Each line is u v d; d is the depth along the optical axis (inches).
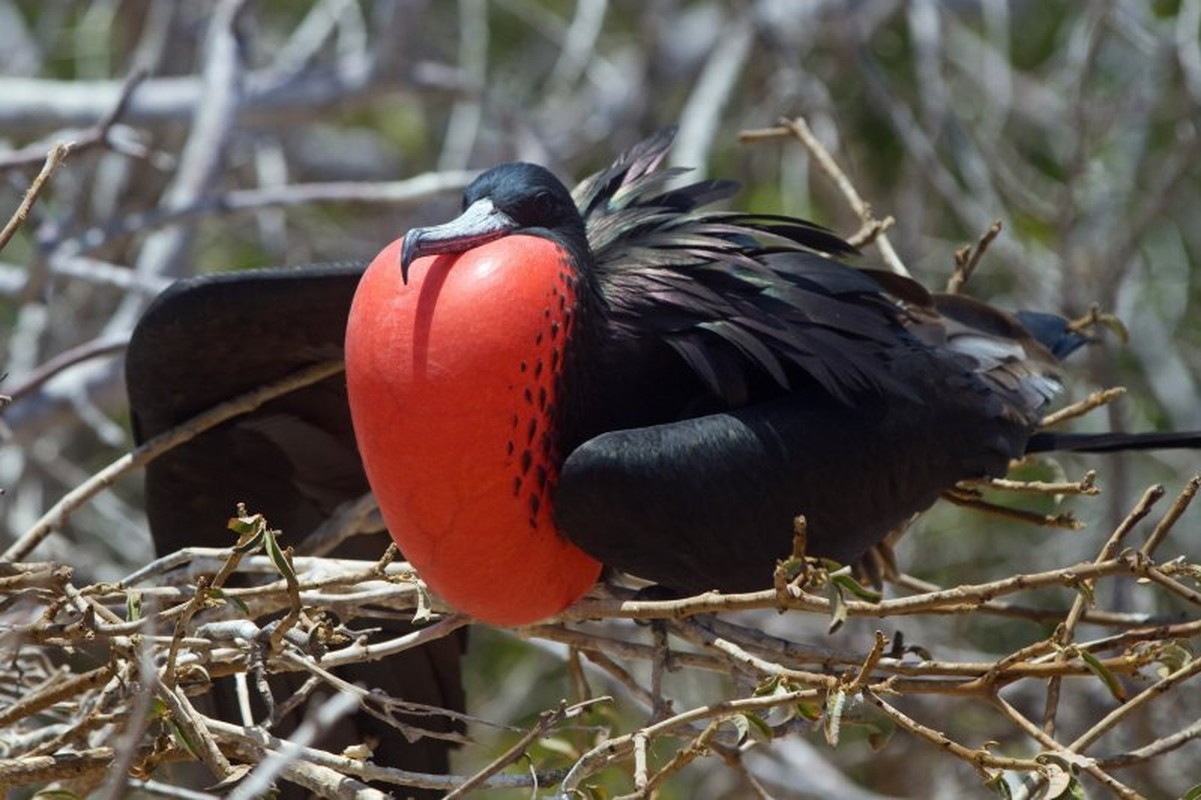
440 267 277.9
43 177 275.6
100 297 518.9
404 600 311.1
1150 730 398.0
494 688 504.4
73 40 646.5
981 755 255.3
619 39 667.4
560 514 286.2
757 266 312.3
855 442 306.2
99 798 290.4
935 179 506.3
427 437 273.7
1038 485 320.2
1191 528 498.9
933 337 331.6
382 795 259.1
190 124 526.3
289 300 315.9
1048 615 316.2
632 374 308.0
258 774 238.7
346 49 577.0
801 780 434.3
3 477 482.0
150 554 489.7
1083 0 576.7
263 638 269.1
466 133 589.9
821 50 595.5
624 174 337.1
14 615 305.7
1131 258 472.4
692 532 291.3
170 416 341.1
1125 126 540.7
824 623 460.8
